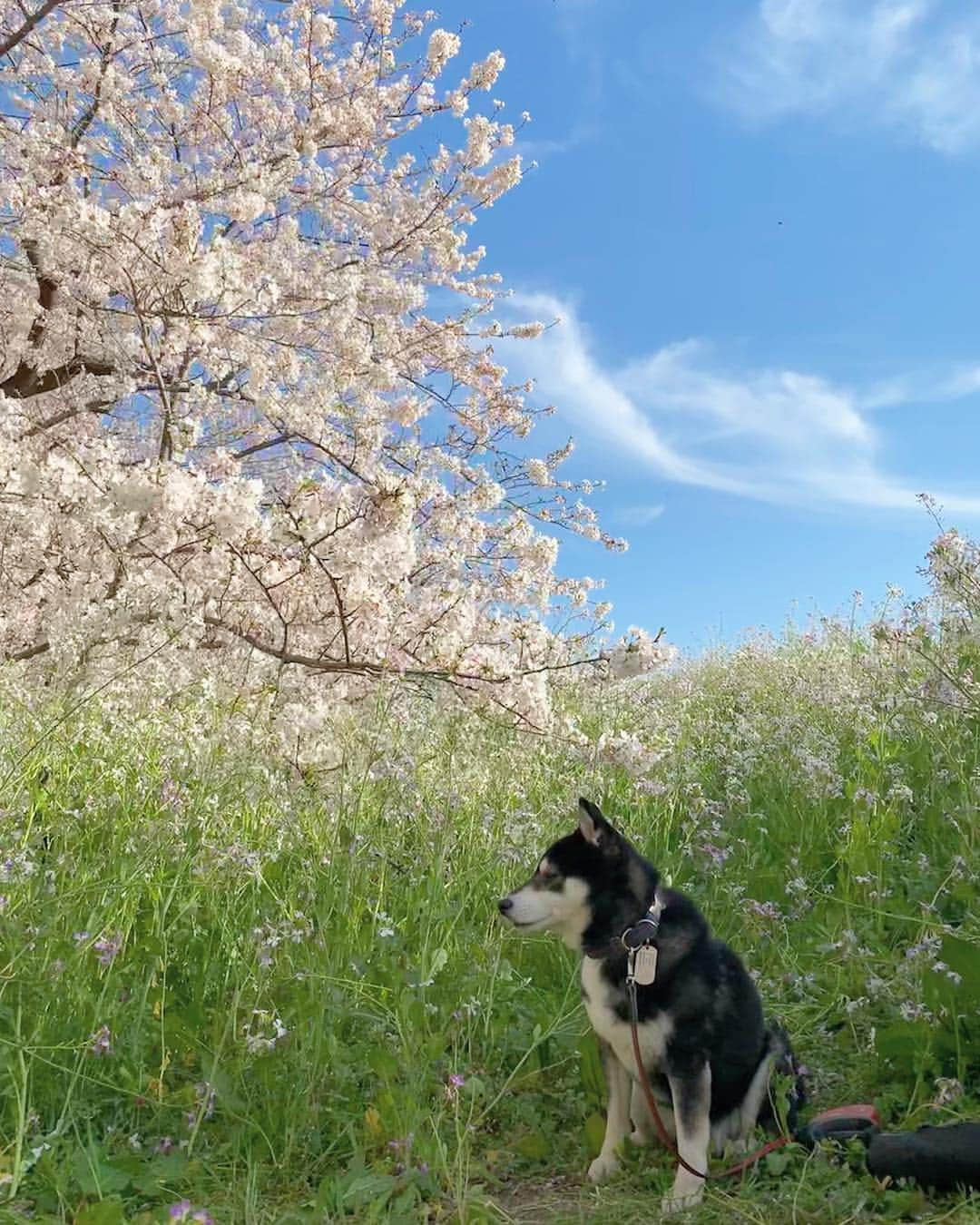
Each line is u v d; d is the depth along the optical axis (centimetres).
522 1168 162
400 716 298
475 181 459
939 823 298
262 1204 144
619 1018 153
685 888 282
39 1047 159
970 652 343
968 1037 178
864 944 240
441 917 223
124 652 293
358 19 469
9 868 212
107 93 394
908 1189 140
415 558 283
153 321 326
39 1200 140
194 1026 184
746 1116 157
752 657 575
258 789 269
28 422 310
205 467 356
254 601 307
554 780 331
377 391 389
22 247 371
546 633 310
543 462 441
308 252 415
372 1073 181
